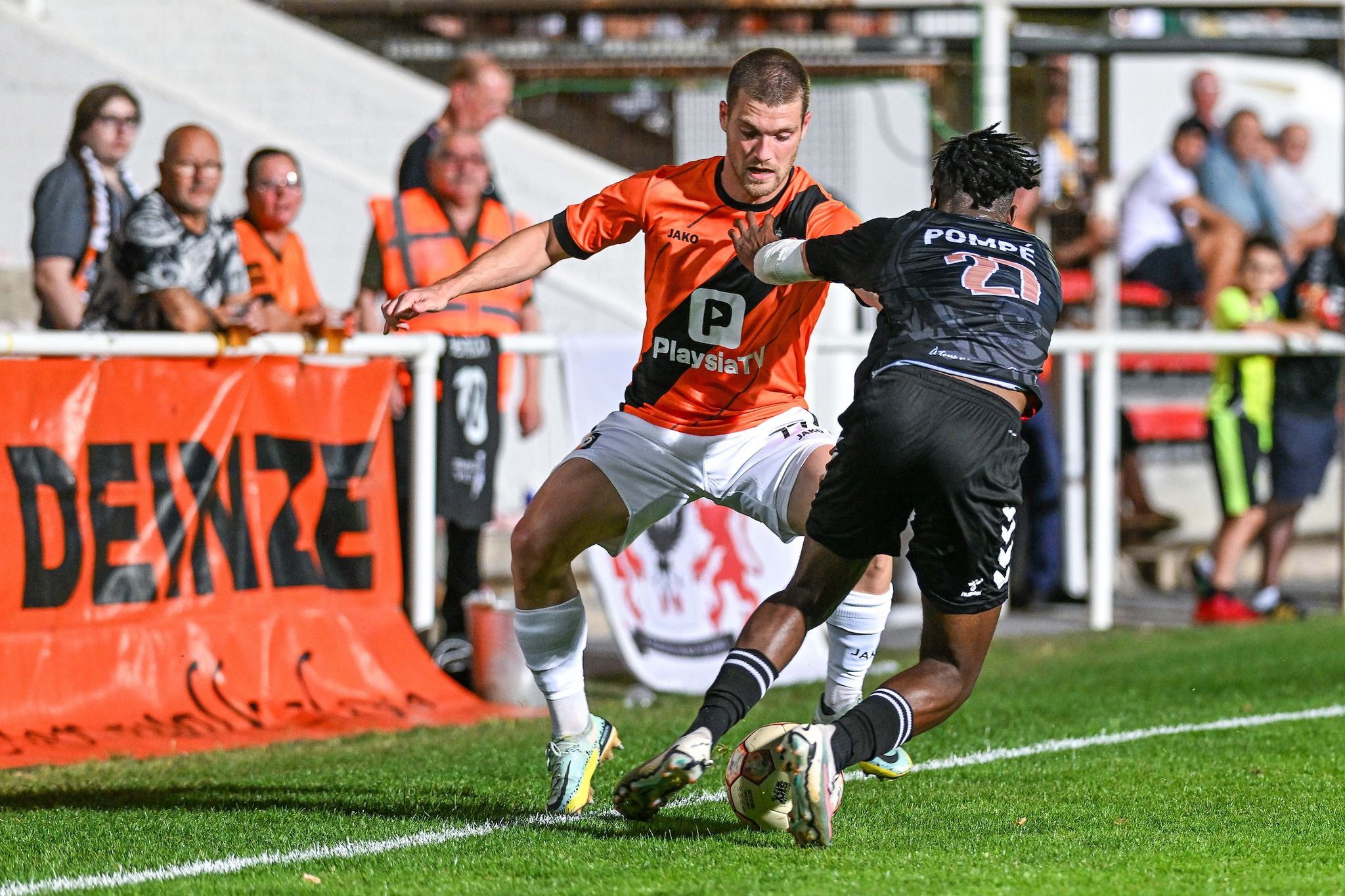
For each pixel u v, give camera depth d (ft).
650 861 45.21
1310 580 139.64
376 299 89.76
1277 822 51.19
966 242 48.47
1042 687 83.97
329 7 146.82
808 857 45.65
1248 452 114.42
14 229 137.08
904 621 112.37
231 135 135.85
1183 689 82.69
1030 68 132.46
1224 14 126.00
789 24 145.59
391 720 76.38
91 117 80.02
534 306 95.30
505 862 45.32
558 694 53.52
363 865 45.37
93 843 48.80
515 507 128.88
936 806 54.08
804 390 56.85
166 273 75.82
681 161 147.33
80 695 70.44
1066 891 41.70
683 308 53.83
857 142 145.28
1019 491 47.24
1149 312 152.97
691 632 86.63
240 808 54.49
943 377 46.44
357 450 80.64
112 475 72.43
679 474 55.01
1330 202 201.57
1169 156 168.96
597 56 131.85
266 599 76.89
